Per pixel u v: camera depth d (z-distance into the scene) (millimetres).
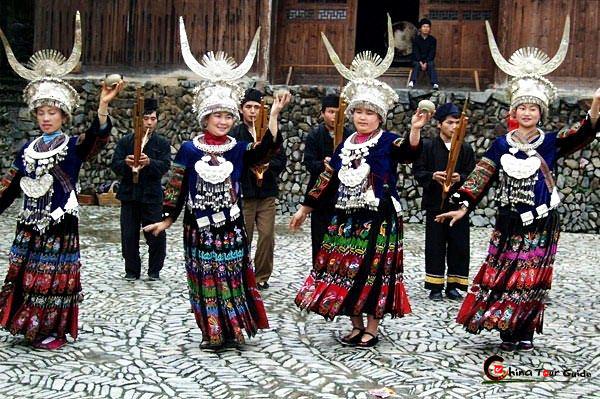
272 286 6461
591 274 7562
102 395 3766
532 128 4457
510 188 4402
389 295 4500
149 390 3834
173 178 4469
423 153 6195
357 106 4512
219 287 4395
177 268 7207
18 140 13523
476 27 12773
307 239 9469
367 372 4145
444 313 5586
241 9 12672
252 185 6039
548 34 11781
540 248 4395
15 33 15484
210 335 4359
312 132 5879
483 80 12789
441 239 6082
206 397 3746
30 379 3959
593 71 11641
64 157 4383
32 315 4406
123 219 6566
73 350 4457
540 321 4535
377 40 18672
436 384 3945
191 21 12836
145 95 12516
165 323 5137
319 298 4512
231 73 4496
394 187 4555
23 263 4426
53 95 4387
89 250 8164
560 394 3844
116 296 5934
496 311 4410
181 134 12406
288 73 13156
